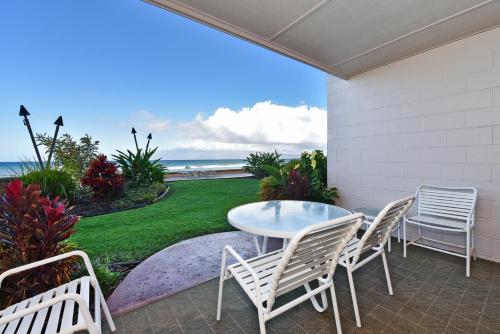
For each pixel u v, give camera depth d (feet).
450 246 9.09
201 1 6.16
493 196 7.94
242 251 9.21
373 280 7.01
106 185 17.98
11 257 5.32
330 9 6.56
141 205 17.15
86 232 11.41
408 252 9.04
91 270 4.76
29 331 3.44
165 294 6.41
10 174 14.21
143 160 21.80
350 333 4.89
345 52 9.27
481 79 8.02
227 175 43.34
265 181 13.67
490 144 7.92
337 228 4.00
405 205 5.76
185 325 5.23
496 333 4.84
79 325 3.31
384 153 10.72
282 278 3.84
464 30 7.79
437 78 8.99
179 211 15.47
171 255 8.78
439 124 9.02
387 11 6.69
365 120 11.35
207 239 10.34
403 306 5.77
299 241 3.47
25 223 5.25
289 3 6.27
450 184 8.83
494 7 6.55
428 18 7.06
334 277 7.23
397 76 10.12
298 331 4.99
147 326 5.20
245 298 6.22
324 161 14.69
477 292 6.30
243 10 6.56
